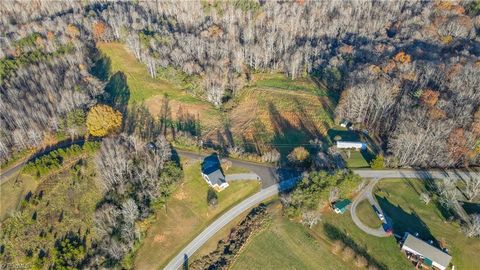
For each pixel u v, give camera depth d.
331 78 184.38
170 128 161.88
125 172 137.62
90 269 111.62
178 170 139.00
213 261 116.62
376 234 118.94
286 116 169.50
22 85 174.25
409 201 128.38
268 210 128.75
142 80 186.12
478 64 167.50
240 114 171.25
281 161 146.12
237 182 138.25
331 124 163.50
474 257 111.19
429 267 109.06
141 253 119.00
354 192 131.62
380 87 157.75
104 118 151.88
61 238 120.88
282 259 115.25
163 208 130.50
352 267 111.38
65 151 144.25
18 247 119.19
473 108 147.50
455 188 130.25
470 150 135.62
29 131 148.50
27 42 195.38
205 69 185.50
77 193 134.00
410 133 136.25
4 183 138.25
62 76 180.25
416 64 174.12
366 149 149.50
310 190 125.06
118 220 122.00
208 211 129.75
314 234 120.62
